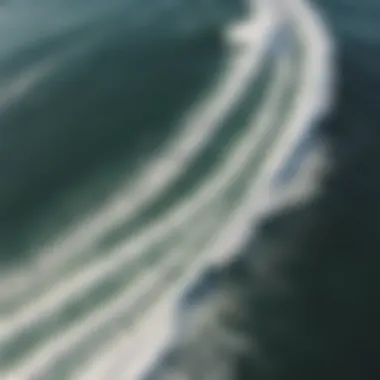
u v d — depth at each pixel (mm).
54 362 41156
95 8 86312
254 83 69375
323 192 54938
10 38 80375
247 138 61625
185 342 42250
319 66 72125
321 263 48375
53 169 58812
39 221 52906
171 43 77125
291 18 82500
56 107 67750
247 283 46594
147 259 48781
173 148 60781
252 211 53031
